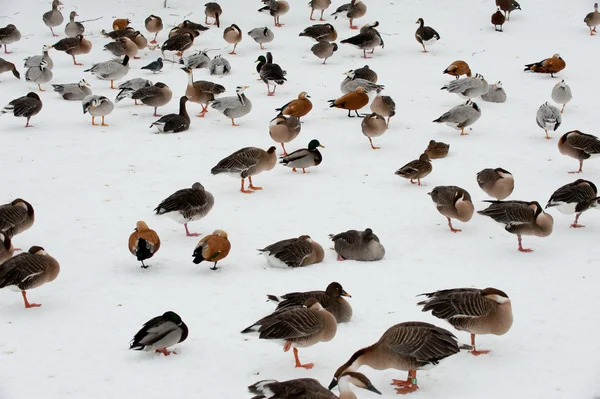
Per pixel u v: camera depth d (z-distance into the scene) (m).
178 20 35.00
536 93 25.53
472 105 21.78
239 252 14.81
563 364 10.50
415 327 9.75
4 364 10.55
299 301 11.45
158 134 22.12
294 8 36.81
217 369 10.43
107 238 15.45
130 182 18.50
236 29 30.42
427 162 18.12
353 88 24.62
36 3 37.22
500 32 32.41
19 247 14.88
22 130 22.20
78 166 19.44
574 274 13.59
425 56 30.02
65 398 9.66
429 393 9.79
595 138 18.64
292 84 26.95
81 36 29.16
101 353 10.90
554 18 33.69
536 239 15.38
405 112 24.08
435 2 36.53
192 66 27.98
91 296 12.88
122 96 24.34
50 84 26.77
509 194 16.77
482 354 10.90
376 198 17.61
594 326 11.59
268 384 8.77
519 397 9.65
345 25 34.12
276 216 16.61
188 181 18.61
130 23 34.34
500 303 10.59
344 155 20.61
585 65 28.12
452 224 16.20
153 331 10.46
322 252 14.32
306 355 10.86
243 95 22.66
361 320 11.88
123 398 9.64
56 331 11.59
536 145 20.97
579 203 15.57
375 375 10.39
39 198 17.41
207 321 11.91
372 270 13.88
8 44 31.17
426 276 13.59
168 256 14.65
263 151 17.92
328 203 17.33
